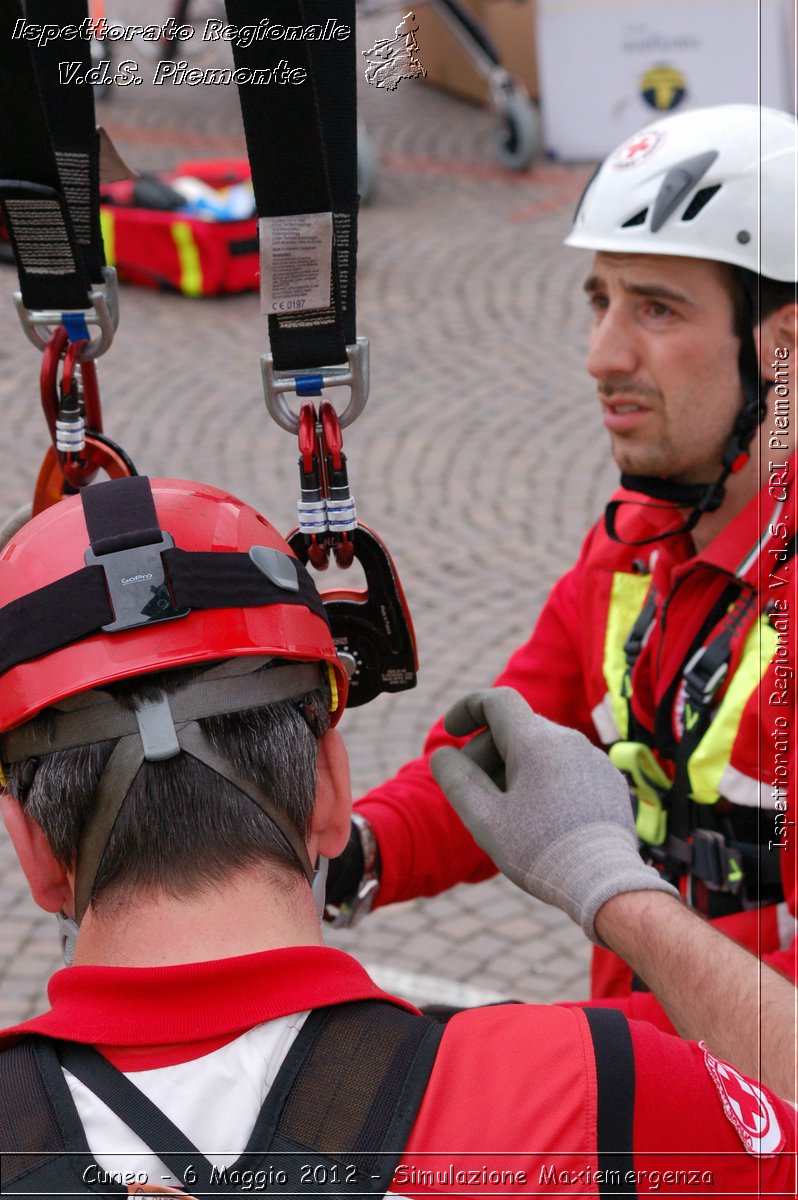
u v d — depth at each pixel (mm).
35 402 6086
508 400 6023
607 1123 796
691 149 1384
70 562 862
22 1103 780
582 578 1613
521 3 9320
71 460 1149
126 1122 767
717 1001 1051
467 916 3303
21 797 876
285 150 917
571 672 1654
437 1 8617
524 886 1155
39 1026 808
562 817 1142
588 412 5891
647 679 1513
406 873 1521
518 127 8555
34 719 853
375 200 8383
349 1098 780
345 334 997
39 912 3373
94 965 818
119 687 829
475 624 4422
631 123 8781
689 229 1361
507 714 1184
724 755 1399
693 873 1438
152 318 7043
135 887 819
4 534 1224
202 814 820
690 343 1391
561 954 3166
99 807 824
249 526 911
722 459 1419
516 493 5273
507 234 7805
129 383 6312
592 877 1108
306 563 1098
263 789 841
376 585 1111
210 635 837
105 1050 794
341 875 1478
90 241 1108
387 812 1521
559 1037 822
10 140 1010
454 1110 788
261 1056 789
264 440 5754
